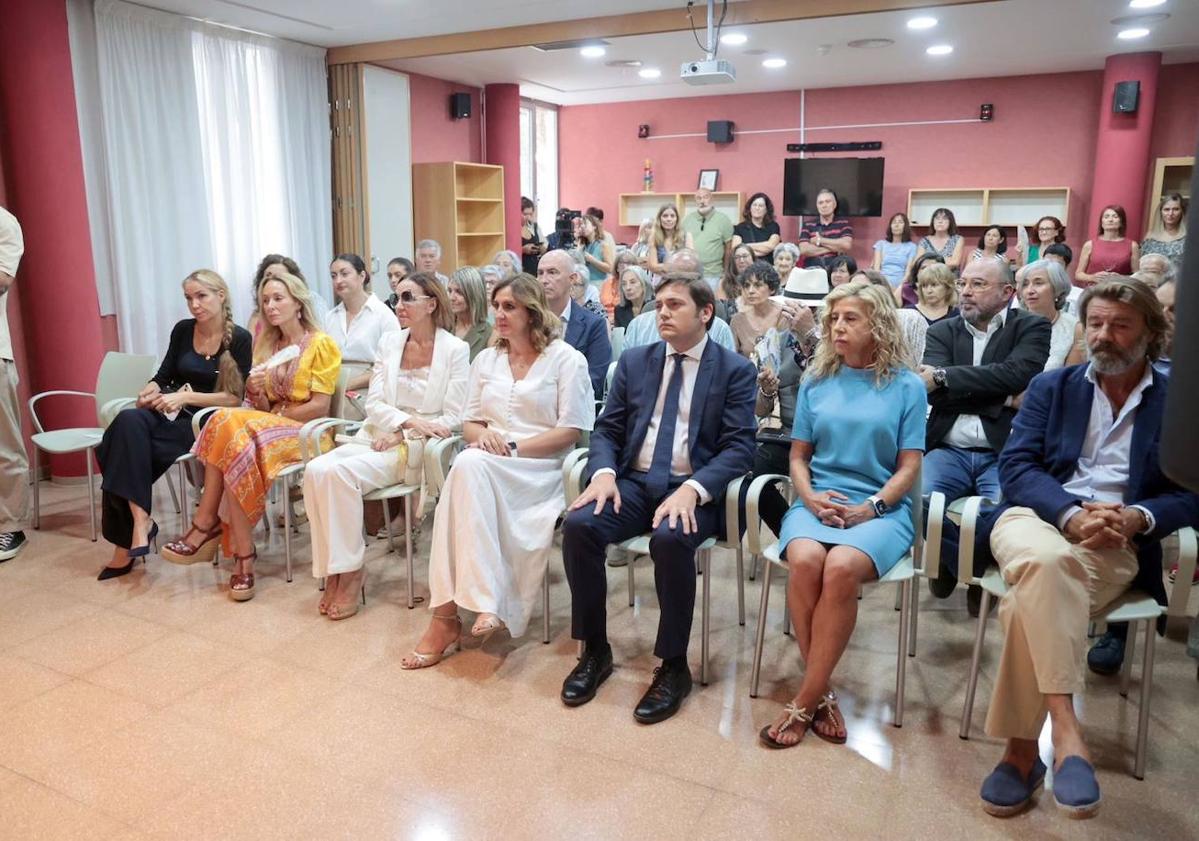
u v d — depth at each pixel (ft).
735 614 10.03
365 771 7.10
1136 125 22.85
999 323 9.99
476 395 9.98
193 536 10.60
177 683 8.52
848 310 8.11
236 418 10.52
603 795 6.77
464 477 8.66
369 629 9.70
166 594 10.66
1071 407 7.73
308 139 21.49
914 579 8.91
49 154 14.25
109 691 8.37
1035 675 6.38
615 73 25.18
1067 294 12.09
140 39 16.96
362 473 9.86
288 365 11.25
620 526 8.39
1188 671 8.67
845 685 8.43
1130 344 7.09
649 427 8.87
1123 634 8.79
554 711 8.02
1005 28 19.54
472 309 13.15
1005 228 26.53
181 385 12.49
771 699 8.20
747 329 12.22
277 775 7.05
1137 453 7.26
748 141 29.17
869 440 8.11
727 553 12.05
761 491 9.01
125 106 16.70
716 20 17.99
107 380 12.98
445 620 8.89
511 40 19.66
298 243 21.22
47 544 12.41
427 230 24.94
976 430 9.82
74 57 15.93
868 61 23.39
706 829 6.38
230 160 19.36
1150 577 7.29
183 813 6.59
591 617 8.32
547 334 9.74
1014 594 6.52
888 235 27.50
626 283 16.12
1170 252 20.65
